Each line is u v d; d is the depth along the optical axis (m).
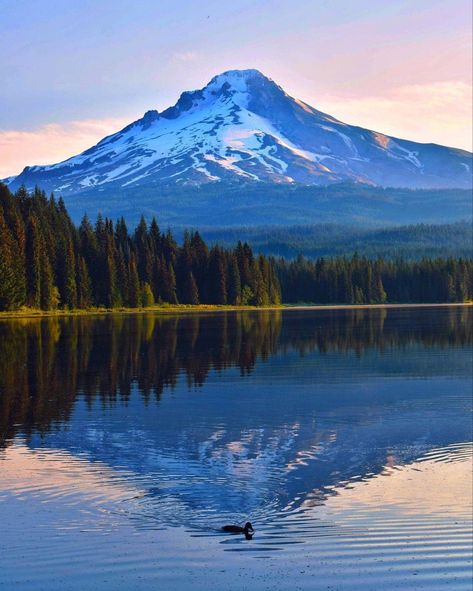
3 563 21.39
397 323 121.88
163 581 20.39
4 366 61.38
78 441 34.75
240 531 23.80
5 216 160.00
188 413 41.69
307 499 26.95
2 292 144.50
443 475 30.11
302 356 70.38
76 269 165.75
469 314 158.38
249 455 32.69
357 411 42.62
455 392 49.38
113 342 83.50
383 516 25.20
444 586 20.44
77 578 20.56
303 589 20.06
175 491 27.48
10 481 28.25
